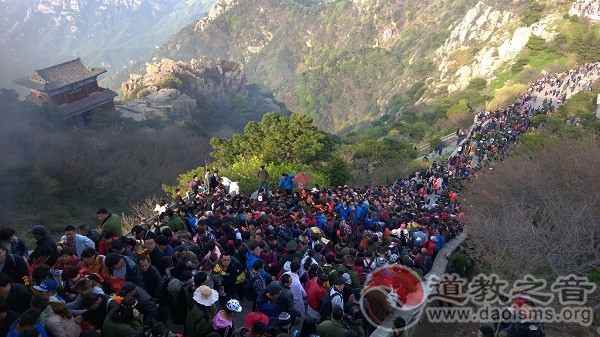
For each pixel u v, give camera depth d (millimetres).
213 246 10477
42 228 9141
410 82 164875
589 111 49062
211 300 7941
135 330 6820
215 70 144875
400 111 115938
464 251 15578
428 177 33688
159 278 8758
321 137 35438
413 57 181375
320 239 13742
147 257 8641
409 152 49781
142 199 62562
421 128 76000
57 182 58719
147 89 115688
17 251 9180
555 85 63406
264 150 34688
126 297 6906
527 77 79938
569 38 83562
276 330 8266
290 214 15156
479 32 137500
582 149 19766
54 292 7520
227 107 134375
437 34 179125
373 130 84875
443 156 47812
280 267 10773
